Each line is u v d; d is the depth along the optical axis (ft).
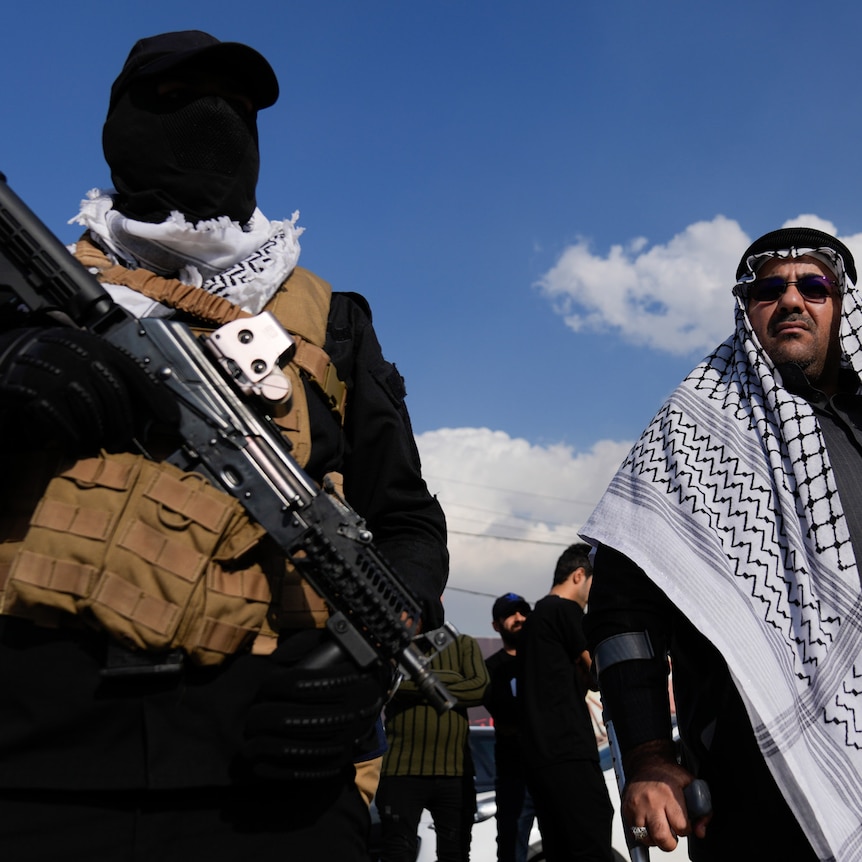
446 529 5.75
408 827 15.05
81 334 4.02
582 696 14.56
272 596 4.44
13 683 4.06
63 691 4.05
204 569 4.11
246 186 5.26
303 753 4.02
